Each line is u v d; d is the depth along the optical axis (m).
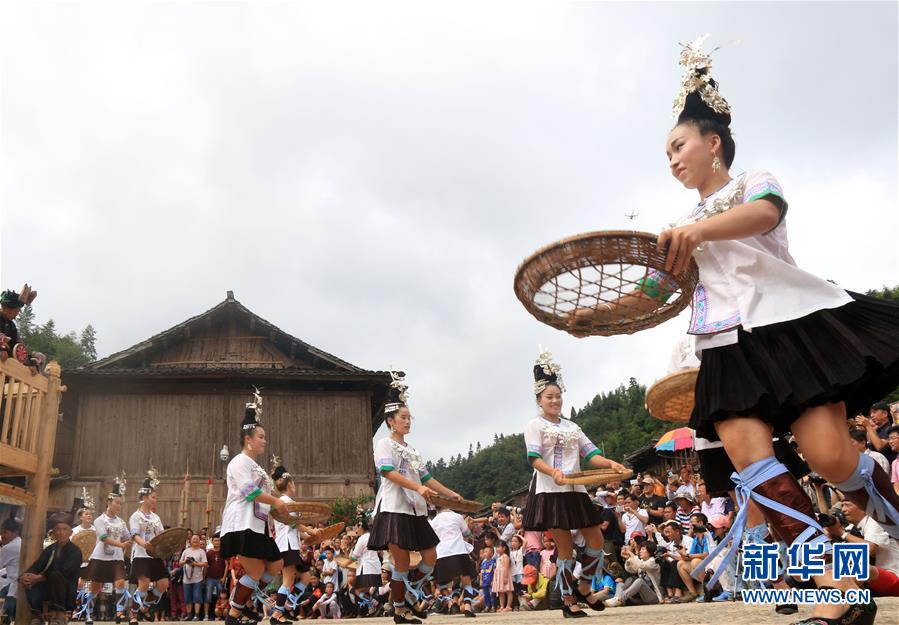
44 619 7.26
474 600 9.66
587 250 2.28
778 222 2.29
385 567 13.08
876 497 2.18
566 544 5.71
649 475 14.30
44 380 6.97
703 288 2.44
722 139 2.59
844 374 2.10
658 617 4.38
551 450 5.84
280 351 27.55
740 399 2.22
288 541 9.88
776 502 2.12
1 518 8.59
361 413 26.05
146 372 24.53
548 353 6.18
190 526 23.70
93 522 11.63
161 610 15.52
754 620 3.30
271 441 25.41
